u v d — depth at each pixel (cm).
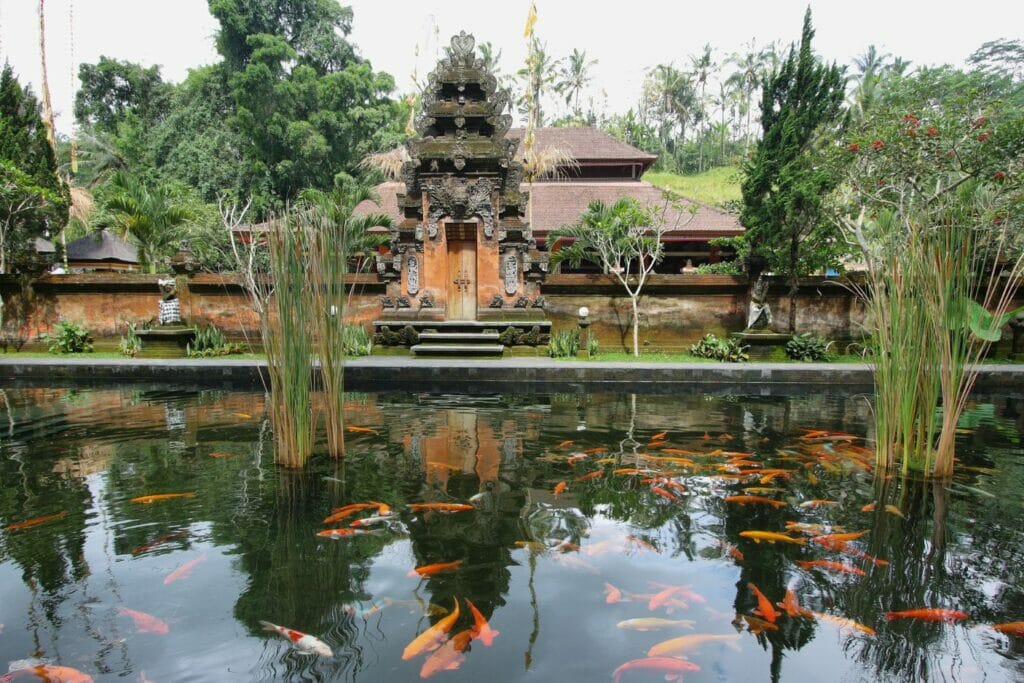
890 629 198
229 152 2712
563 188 1966
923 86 1102
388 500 318
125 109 3384
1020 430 515
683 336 1155
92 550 256
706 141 5434
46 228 1284
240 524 285
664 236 1670
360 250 1170
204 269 1324
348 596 218
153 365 831
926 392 370
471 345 1053
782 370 797
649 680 171
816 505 314
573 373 809
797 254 1016
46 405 632
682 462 397
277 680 171
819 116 1012
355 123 2688
